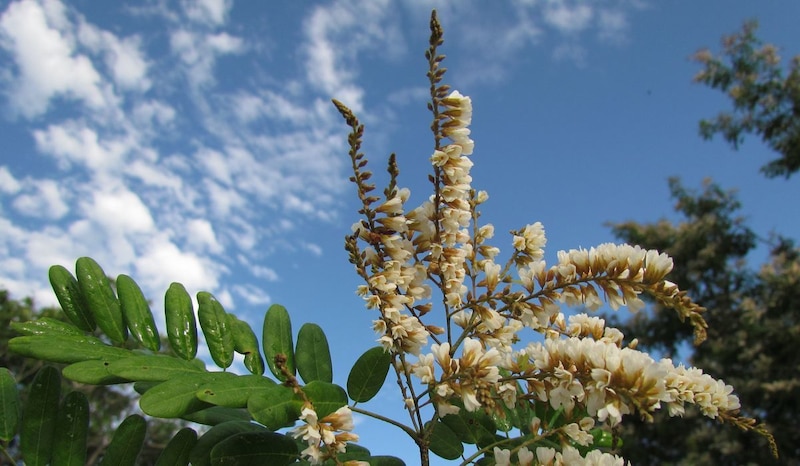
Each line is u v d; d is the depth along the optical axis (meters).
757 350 2.32
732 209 2.82
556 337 0.31
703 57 2.62
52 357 0.24
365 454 0.27
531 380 0.26
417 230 0.28
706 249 2.69
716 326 2.66
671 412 0.26
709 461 2.21
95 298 0.27
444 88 0.27
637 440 2.49
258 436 0.25
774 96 2.46
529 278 0.28
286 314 0.29
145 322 0.28
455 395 0.26
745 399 2.27
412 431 0.26
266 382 0.24
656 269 0.26
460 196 0.27
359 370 0.27
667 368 0.27
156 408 0.22
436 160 0.27
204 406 0.23
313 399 0.23
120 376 0.23
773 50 2.49
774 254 2.68
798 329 2.22
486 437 0.31
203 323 0.27
